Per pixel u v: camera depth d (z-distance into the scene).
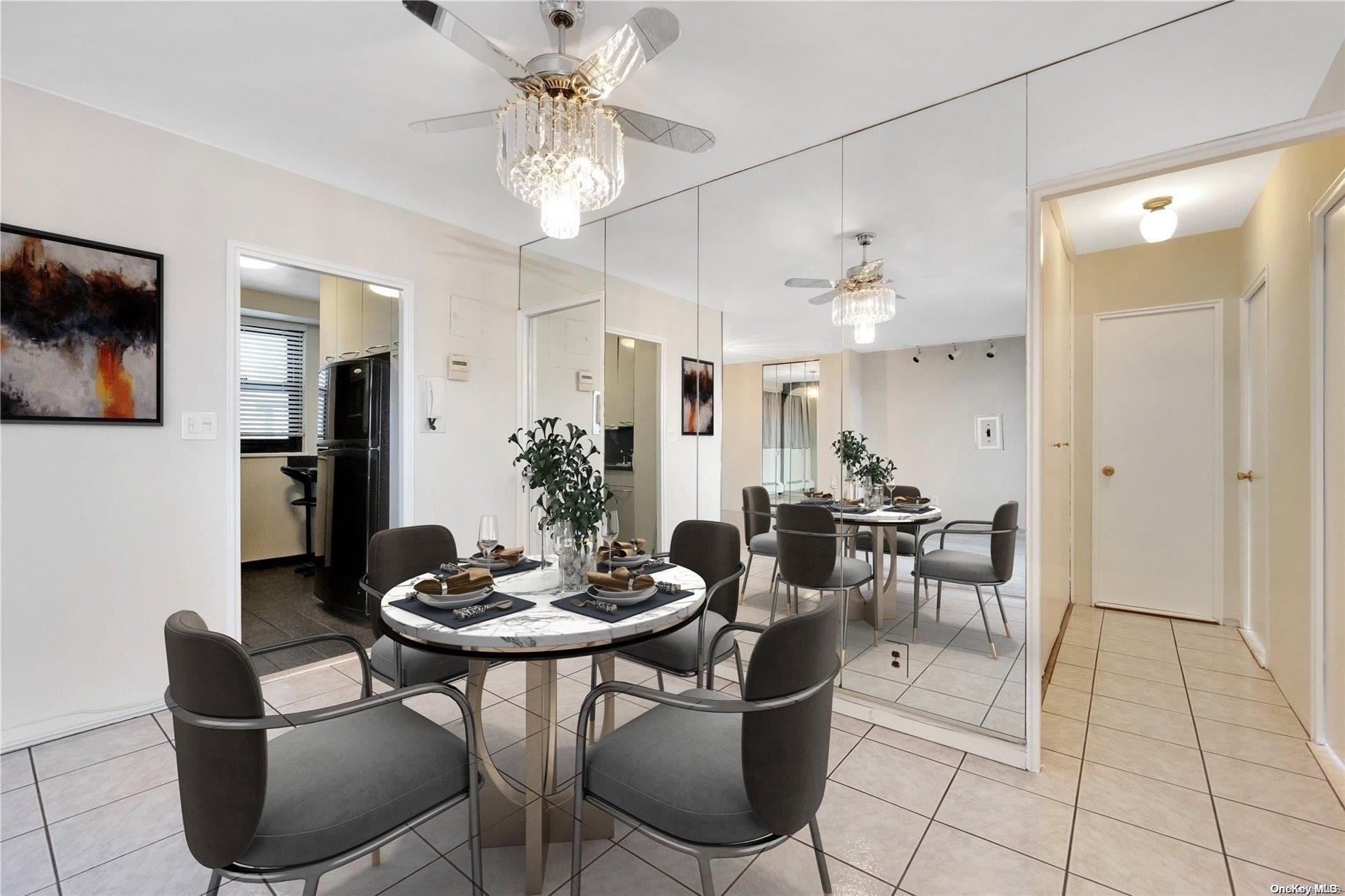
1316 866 1.63
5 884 1.56
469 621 1.53
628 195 3.36
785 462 2.94
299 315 5.68
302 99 2.43
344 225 3.26
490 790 1.74
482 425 3.97
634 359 3.60
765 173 2.93
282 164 2.97
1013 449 2.32
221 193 2.80
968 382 2.43
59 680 2.34
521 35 2.04
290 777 1.26
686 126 2.00
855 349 2.74
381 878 1.59
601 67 1.75
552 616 1.58
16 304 2.24
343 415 4.05
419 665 1.99
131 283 2.51
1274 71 1.88
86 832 1.77
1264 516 3.10
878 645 2.55
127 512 2.50
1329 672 2.24
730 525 2.43
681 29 1.98
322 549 4.25
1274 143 1.88
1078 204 3.29
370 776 1.28
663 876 1.61
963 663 2.33
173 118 2.55
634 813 1.33
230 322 2.80
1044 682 2.87
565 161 1.97
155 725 2.44
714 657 1.94
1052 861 1.66
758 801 1.20
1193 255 3.74
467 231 3.91
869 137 2.61
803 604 2.76
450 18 1.51
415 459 3.59
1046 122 2.22
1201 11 1.91
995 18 1.93
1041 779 2.07
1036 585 2.18
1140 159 2.07
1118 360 3.98
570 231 2.12
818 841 1.53
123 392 2.49
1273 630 2.87
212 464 2.73
